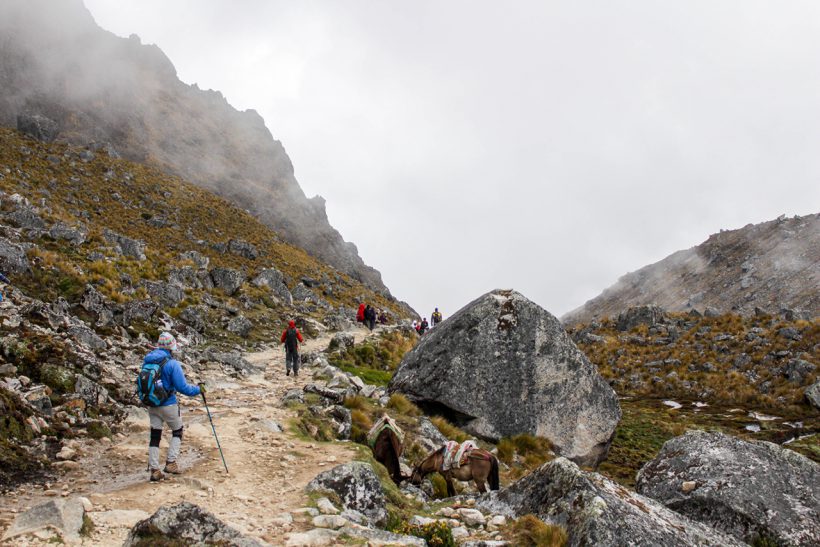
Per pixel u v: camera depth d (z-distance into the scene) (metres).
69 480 9.83
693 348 43.84
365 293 96.56
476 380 21.30
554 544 8.67
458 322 22.55
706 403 35.50
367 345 34.12
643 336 49.62
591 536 8.46
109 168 100.12
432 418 20.45
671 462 12.60
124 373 16.98
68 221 41.88
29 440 10.86
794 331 39.75
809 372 34.47
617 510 9.00
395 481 12.90
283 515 8.67
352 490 9.98
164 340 10.63
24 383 12.52
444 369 21.47
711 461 12.13
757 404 34.16
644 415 32.47
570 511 9.28
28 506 8.56
